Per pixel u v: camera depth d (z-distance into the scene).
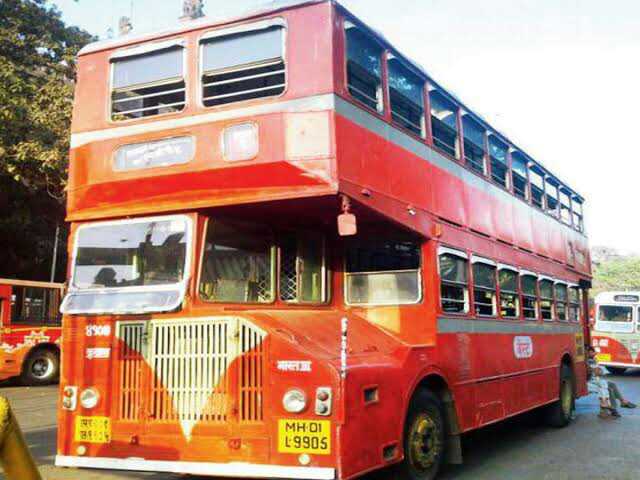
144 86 6.66
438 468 7.00
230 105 6.16
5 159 17.41
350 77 6.33
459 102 9.07
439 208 7.95
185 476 7.34
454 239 8.28
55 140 17.41
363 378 5.64
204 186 6.12
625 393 18.52
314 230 7.48
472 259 8.81
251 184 5.96
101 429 5.97
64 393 6.20
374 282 7.64
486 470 8.00
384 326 7.50
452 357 7.68
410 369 6.57
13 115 16.38
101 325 6.15
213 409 5.60
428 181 7.75
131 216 6.46
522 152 11.69
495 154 10.55
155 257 6.22
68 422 6.13
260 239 6.79
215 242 6.29
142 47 6.70
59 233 23.75
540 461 8.62
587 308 15.74
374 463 5.66
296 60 6.03
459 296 8.23
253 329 5.61
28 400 14.52
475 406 8.18
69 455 6.07
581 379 13.99
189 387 5.71
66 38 20.27
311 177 5.78
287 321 5.93
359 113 6.29
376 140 6.57
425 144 7.82
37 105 17.47
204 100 6.35
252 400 5.51
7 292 17.23
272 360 5.50
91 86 6.89
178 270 6.07
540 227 12.52
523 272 11.05
